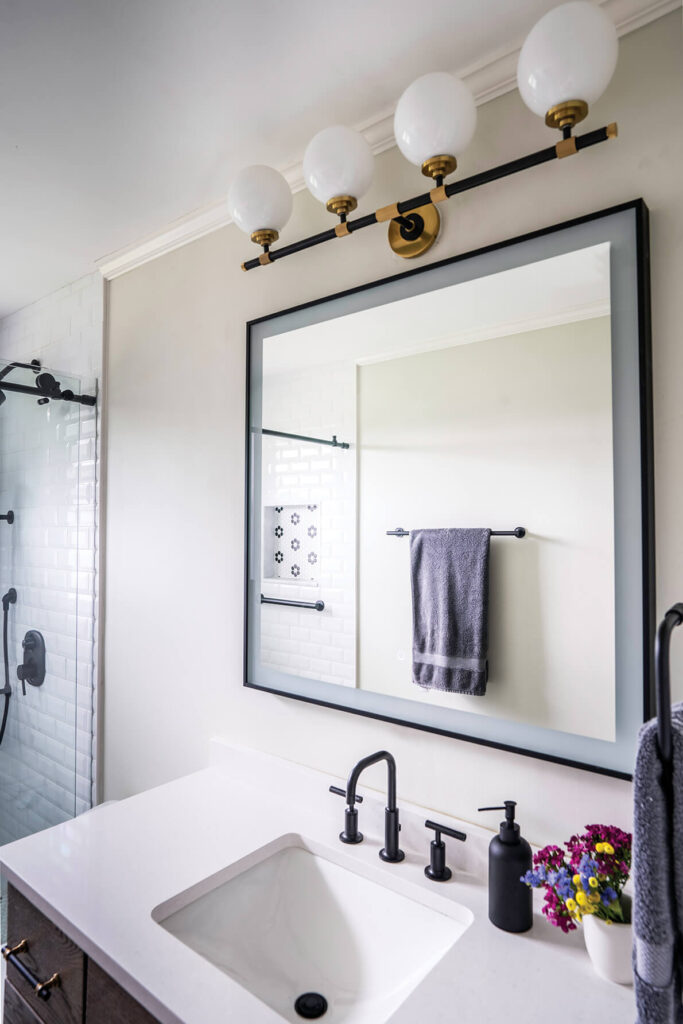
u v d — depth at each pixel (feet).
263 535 4.99
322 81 3.98
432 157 3.38
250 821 4.38
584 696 3.39
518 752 3.58
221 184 5.22
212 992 2.80
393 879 3.68
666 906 1.90
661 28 3.26
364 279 4.47
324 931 3.78
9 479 7.11
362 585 4.36
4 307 8.25
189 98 4.14
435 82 3.21
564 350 3.49
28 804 7.21
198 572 5.64
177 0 3.33
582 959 3.00
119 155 4.78
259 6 3.37
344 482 4.47
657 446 3.21
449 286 3.96
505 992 2.77
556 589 3.50
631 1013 2.65
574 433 3.44
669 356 3.19
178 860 3.86
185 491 5.79
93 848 4.00
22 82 3.98
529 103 3.07
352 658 4.40
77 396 6.77
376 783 4.31
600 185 3.43
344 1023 3.15
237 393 5.34
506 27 3.53
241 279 5.35
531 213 3.68
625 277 3.28
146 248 6.18
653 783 1.93
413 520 4.11
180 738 5.74
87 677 6.74
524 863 3.21
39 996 3.56
